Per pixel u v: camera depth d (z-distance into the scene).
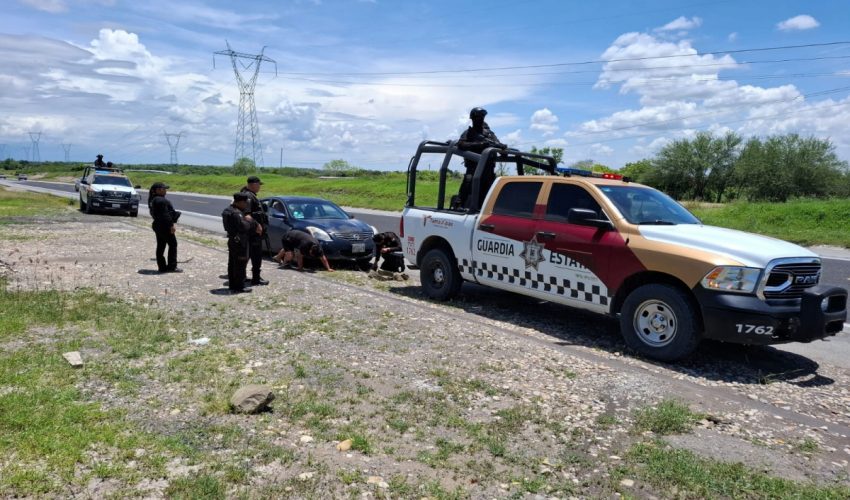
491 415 4.36
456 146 9.02
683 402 4.71
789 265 5.63
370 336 6.39
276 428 4.00
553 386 5.00
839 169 43.72
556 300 7.16
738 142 52.84
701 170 53.97
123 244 13.79
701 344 6.73
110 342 5.82
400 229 9.66
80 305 7.28
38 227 17.03
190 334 6.28
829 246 17.38
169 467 3.39
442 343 6.20
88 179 24.69
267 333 6.41
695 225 6.83
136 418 4.06
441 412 4.37
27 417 3.89
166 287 8.87
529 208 7.57
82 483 3.17
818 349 6.82
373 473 3.43
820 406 4.90
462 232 8.38
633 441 3.99
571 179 7.23
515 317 7.88
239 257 8.63
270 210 13.08
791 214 22.80
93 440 3.66
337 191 44.53
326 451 3.70
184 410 4.25
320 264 11.93
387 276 10.71
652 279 6.27
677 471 3.53
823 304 5.63
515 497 3.24
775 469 3.66
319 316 7.25
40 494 3.05
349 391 4.75
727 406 4.72
